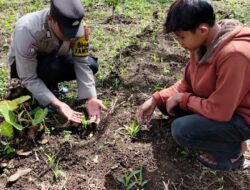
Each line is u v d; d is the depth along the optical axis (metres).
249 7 2.15
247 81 0.99
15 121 1.23
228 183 1.16
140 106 1.34
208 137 1.11
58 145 1.27
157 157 1.22
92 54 1.73
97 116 1.31
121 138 1.30
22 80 1.28
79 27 1.20
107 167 1.20
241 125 1.06
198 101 1.08
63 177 1.17
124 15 2.07
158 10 2.13
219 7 2.13
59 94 1.49
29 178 1.17
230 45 0.97
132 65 1.66
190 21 0.95
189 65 1.15
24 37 1.21
